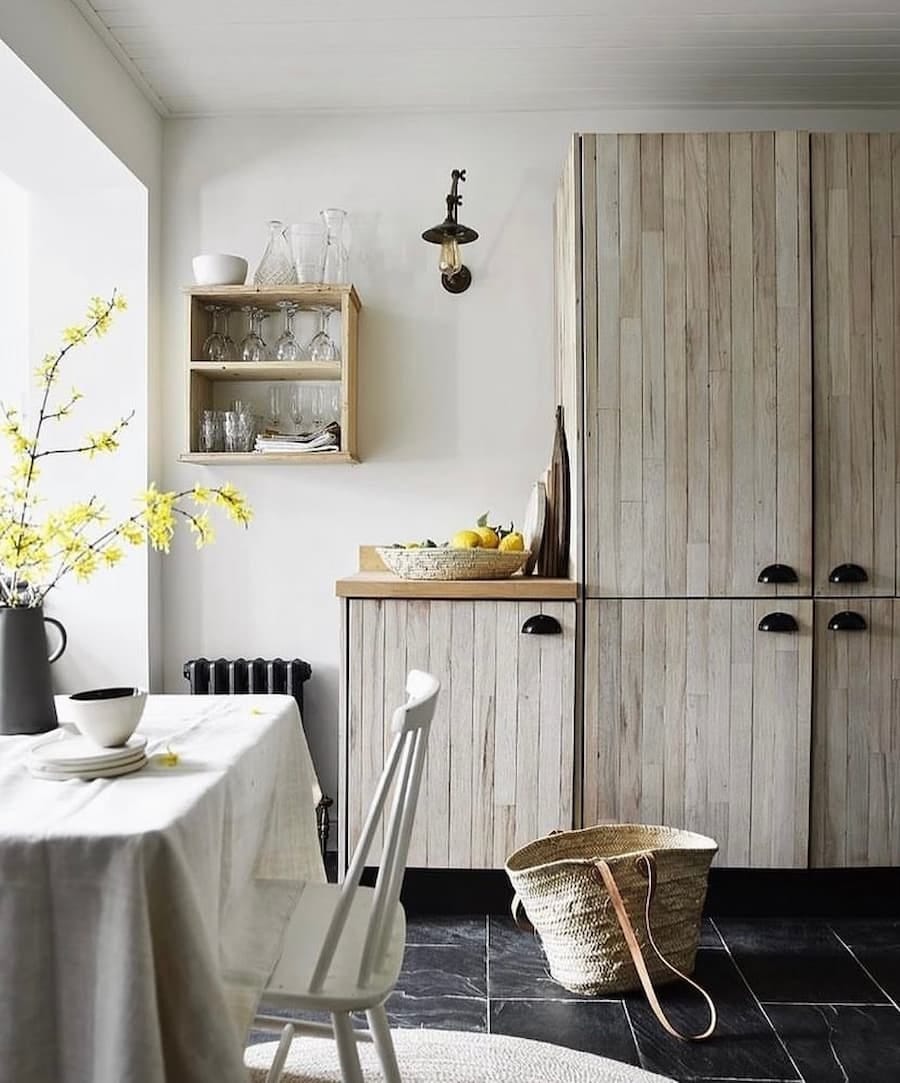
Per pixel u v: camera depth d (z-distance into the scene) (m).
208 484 3.29
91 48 2.71
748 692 2.74
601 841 2.62
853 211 2.76
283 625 3.30
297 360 3.11
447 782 2.74
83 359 3.18
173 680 3.31
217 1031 1.20
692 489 2.74
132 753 1.49
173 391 3.30
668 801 2.74
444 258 3.07
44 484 3.18
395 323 3.28
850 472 2.76
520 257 3.27
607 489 2.75
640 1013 2.25
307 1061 2.04
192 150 3.30
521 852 2.50
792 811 2.75
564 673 2.73
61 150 2.84
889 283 2.76
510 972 2.45
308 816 2.04
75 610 3.18
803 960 2.53
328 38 2.79
